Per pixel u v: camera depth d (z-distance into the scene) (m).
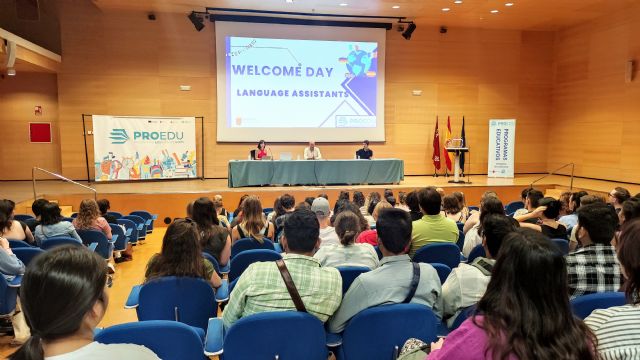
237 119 11.45
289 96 11.62
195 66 11.35
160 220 9.11
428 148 12.57
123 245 5.75
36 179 11.38
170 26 11.20
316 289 2.08
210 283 2.71
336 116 11.89
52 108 11.36
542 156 13.21
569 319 1.14
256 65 11.42
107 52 11.00
